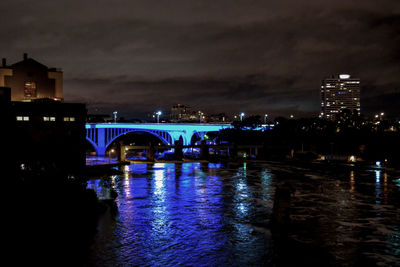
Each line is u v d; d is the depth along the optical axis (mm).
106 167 121188
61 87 122625
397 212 59156
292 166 140000
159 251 40938
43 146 86188
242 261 38531
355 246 43188
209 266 37281
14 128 61938
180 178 102438
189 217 55438
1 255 37375
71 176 60062
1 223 41500
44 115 87062
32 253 38500
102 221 52219
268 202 66812
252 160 169500
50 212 47094
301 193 76438
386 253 41125
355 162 138875
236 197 71812
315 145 182500
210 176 107062
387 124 193375
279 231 48719
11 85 115125
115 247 41750
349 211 59781
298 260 39000
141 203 65688
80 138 90125
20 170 58906
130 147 164625
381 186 85938
